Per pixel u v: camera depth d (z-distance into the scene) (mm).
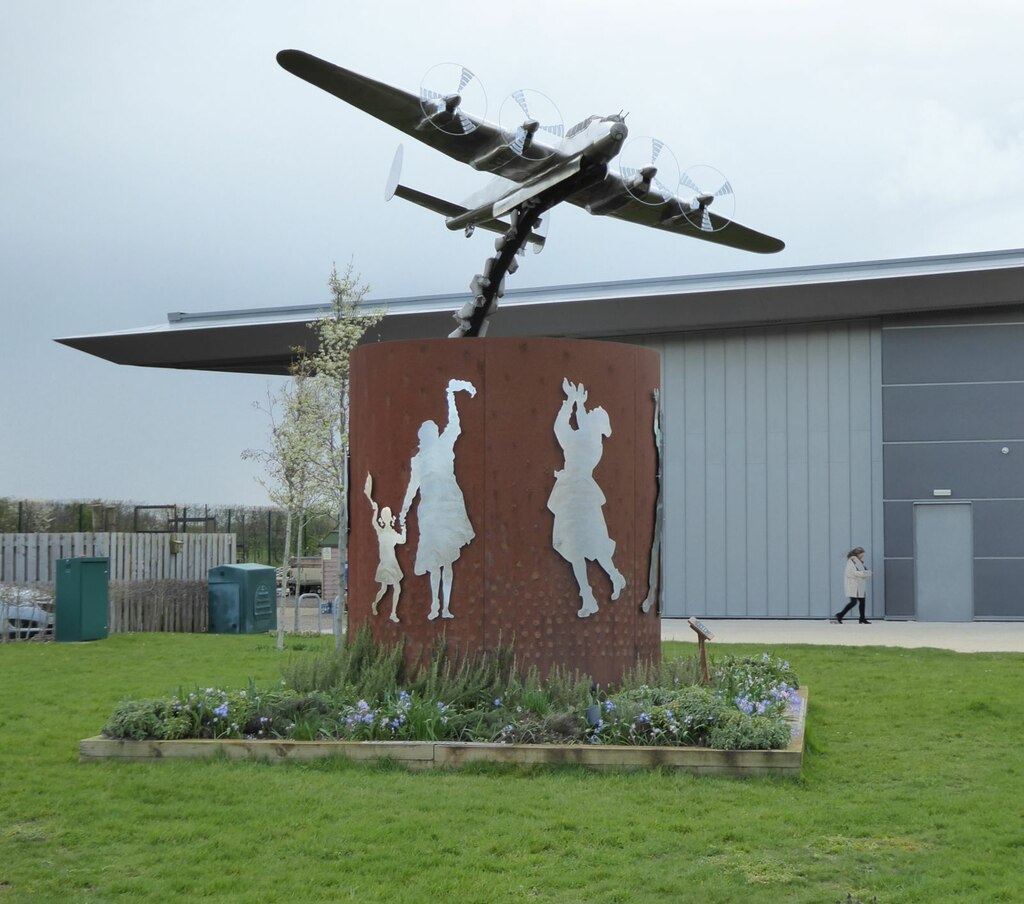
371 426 11742
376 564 11602
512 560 11180
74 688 14578
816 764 9766
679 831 7551
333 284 22844
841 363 29984
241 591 26625
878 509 29672
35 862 6945
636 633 11695
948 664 17828
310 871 6730
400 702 10172
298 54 9414
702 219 12359
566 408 11328
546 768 9219
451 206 12555
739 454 30484
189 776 9016
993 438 29141
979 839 7422
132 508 38844
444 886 6449
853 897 6277
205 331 33188
